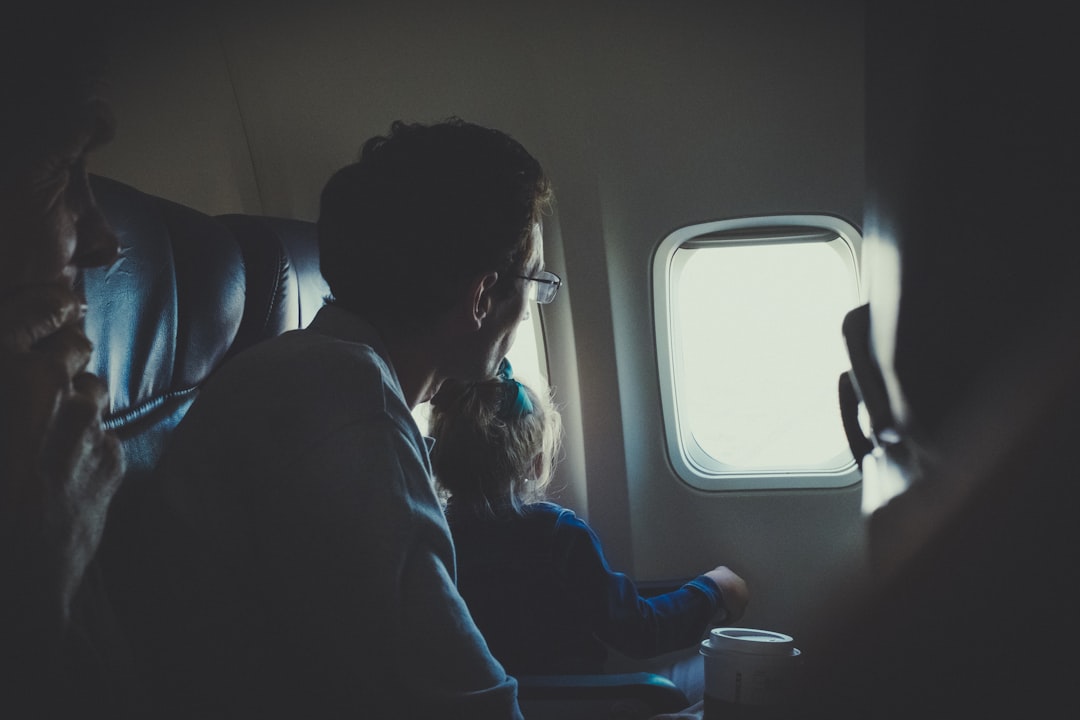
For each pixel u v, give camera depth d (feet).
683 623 6.03
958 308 0.92
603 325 7.84
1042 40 0.82
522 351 8.09
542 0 6.98
